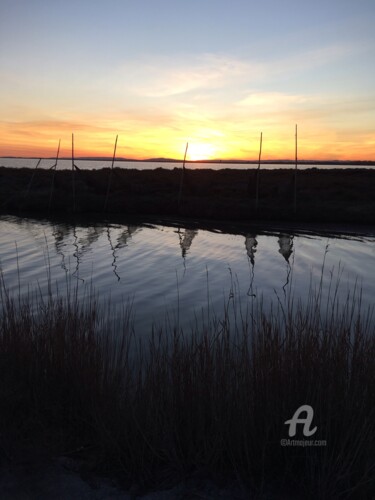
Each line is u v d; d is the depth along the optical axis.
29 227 20.89
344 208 23.20
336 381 3.26
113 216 25.42
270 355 3.43
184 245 15.99
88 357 3.84
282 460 3.10
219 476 3.02
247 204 24.89
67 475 3.01
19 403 3.69
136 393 3.46
